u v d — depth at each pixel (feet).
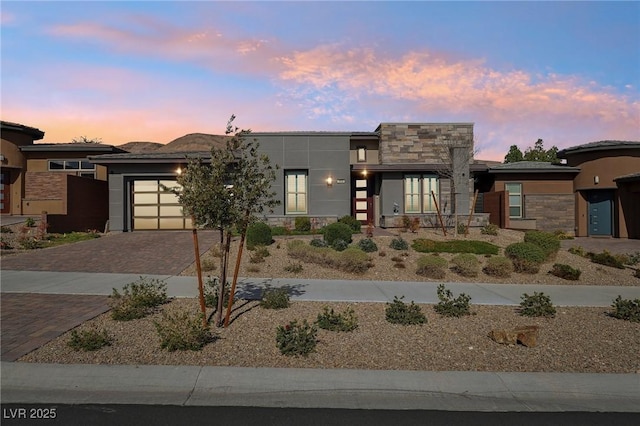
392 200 78.74
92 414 15.49
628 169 80.43
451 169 75.20
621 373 19.57
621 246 69.36
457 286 38.65
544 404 17.01
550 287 39.37
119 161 73.05
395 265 45.57
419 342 23.16
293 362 20.11
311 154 74.02
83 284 35.53
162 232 72.95
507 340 22.97
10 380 17.92
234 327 24.91
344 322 25.03
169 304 29.53
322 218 70.59
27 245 53.47
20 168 85.46
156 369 18.95
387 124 81.10
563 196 86.74
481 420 15.55
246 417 15.40
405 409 16.31
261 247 49.67
